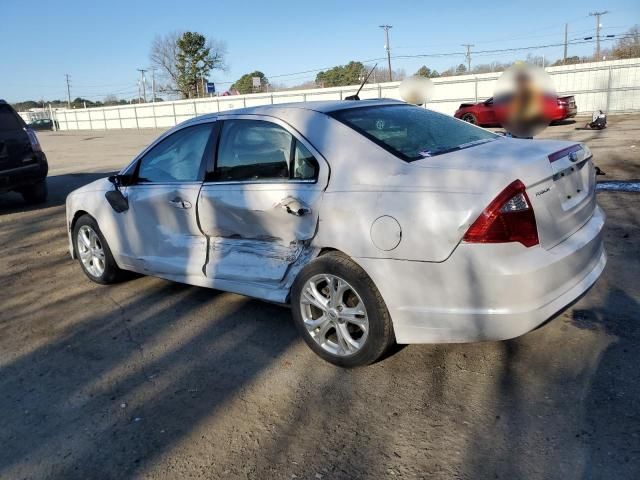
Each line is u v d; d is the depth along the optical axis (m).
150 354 3.87
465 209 2.81
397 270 3.04
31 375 3.70
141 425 3.05
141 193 4.63
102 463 2.76
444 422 2.87
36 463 2.79
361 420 2.95
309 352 3.72
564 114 18.56
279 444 2.81
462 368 3.35
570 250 3.02
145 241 4.71
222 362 3.68
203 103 43.41
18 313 4.83
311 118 3.65
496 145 3.46
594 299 4.10
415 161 3.19
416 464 2.58
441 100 29.44
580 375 3.15
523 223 2.80
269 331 4.09
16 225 8.52
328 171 3.39
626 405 2.85
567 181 3.19
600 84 24.94
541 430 2.73
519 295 2.80
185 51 68.25
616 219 6.16
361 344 3.29
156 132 39.06
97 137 36.78
